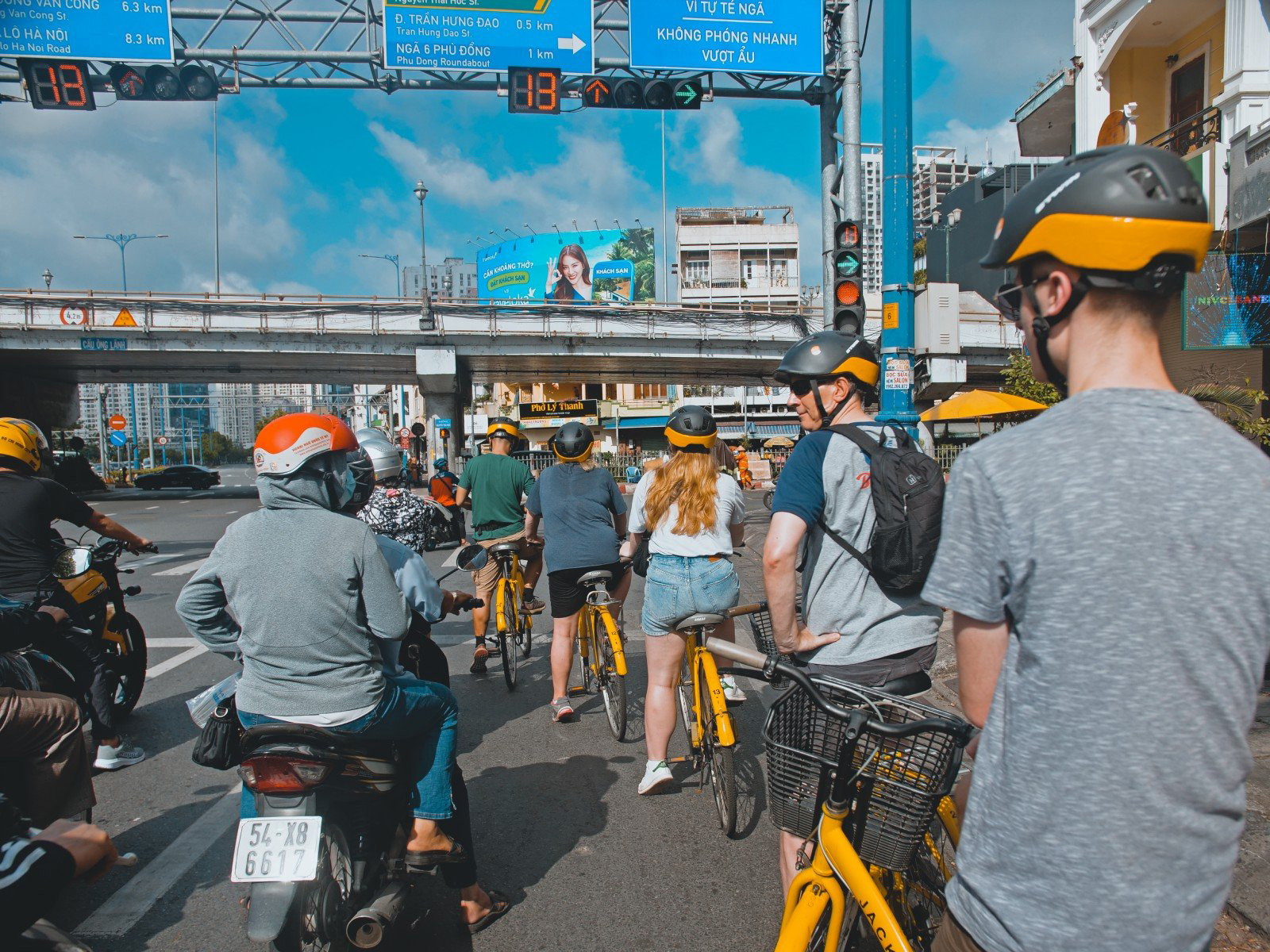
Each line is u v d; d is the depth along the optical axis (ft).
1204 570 3.63
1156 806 3.64
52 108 36.01
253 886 7.43
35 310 97.66
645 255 195.52
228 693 8.80
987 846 4.15
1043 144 60.23
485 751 15.49
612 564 16.43
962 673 4.40
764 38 35.40
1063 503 3.83
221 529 61.21
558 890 10.63
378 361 111.75
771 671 6.64
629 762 14.87
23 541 13.42
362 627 8.28
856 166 31.40
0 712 9.30
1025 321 4.56
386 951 9.30
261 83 37.11
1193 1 34.73
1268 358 33.65
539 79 36.37
